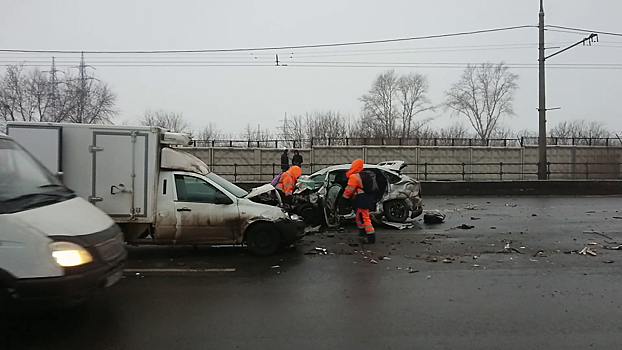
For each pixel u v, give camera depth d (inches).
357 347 174.1
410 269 297.1
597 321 202.7
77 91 1264.8
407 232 440.8
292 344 176.9
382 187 478.3
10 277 166.4
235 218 332.5
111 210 322.7
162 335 185.0
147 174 324.2
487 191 845.8
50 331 188.5
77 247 175.9
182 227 328.5
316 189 477.4
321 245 376.2
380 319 204.8
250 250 335.9
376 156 1047.0
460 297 237.8
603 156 1106.7
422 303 227.9
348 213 460.4
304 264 311.1
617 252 349.7
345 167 483.2
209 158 1027.9
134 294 241.9
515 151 1075.9
